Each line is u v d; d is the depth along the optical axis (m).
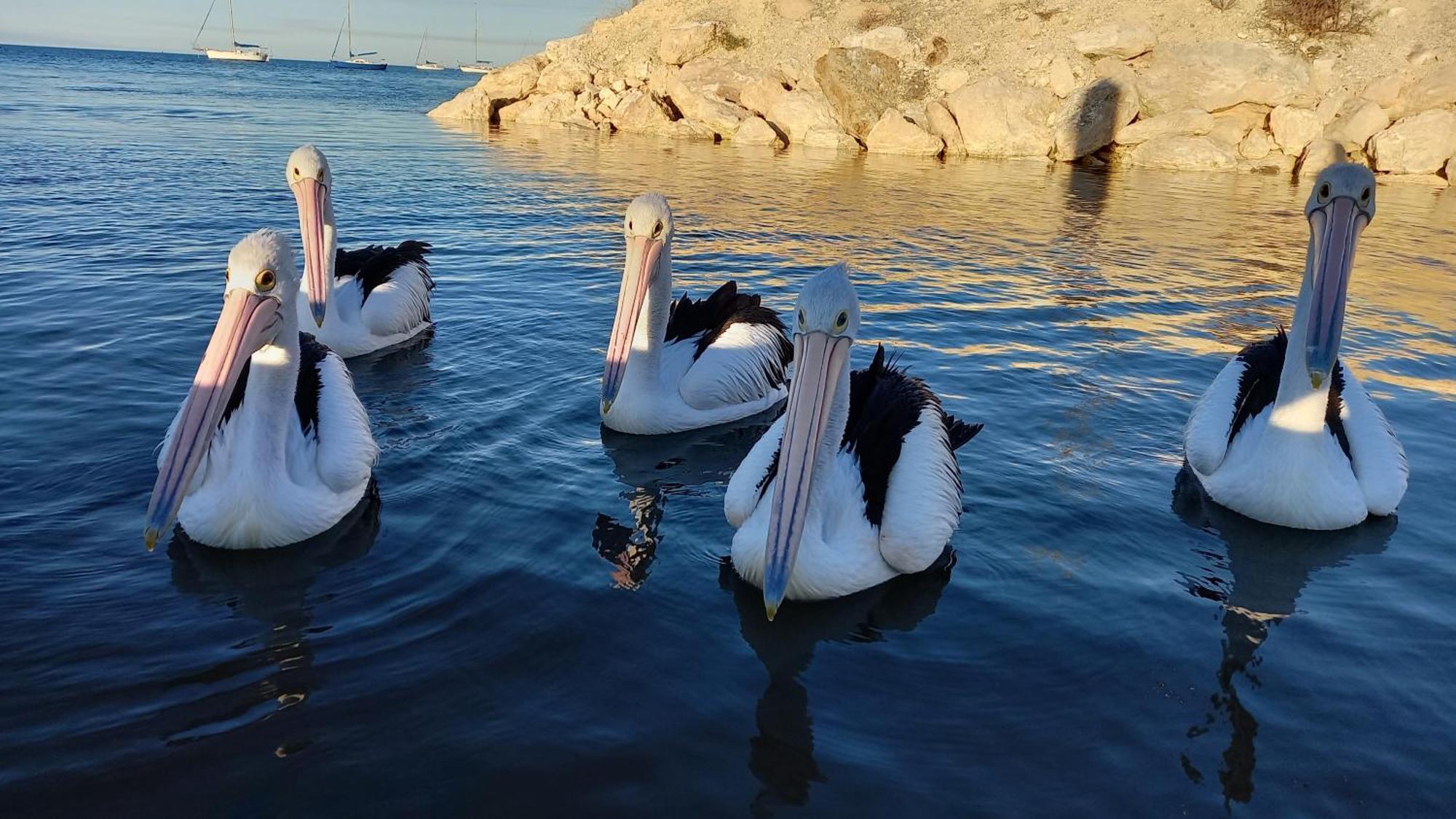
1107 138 9.87
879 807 1.22
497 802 1.19
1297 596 1.78
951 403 2.70
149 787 1.19
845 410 1.77
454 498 2.04
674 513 2.07
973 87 10.36
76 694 1.36
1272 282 4.46
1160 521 2.07
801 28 12.98
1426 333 3.60
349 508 1.95
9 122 9.09
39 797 1.17
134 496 1.95
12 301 3.22
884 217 6.04
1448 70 9.18
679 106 12.05
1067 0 11.85
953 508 1.93
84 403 2.39
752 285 4.05
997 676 1.51
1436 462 2.42
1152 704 1.44
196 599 1.63
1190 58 10.12
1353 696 1.48
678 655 1.53
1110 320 3.66
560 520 1.98
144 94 15.27
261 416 1.79
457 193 6.37
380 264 3.25
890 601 1.75
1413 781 1.29
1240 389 2.31
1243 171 9.46
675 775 1.26
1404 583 1.84
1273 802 1.25
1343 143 9.25
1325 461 2.03
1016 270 4.55
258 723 1.32
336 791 1.20
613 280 4.00
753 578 1.74
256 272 1.73
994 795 1.25
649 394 2.54
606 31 14.61
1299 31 10.60
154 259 3.87
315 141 9.11
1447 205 7.23
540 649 1.52
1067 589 1.79
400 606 1.63
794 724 1.37
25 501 1.91
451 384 2.75
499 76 13.91
